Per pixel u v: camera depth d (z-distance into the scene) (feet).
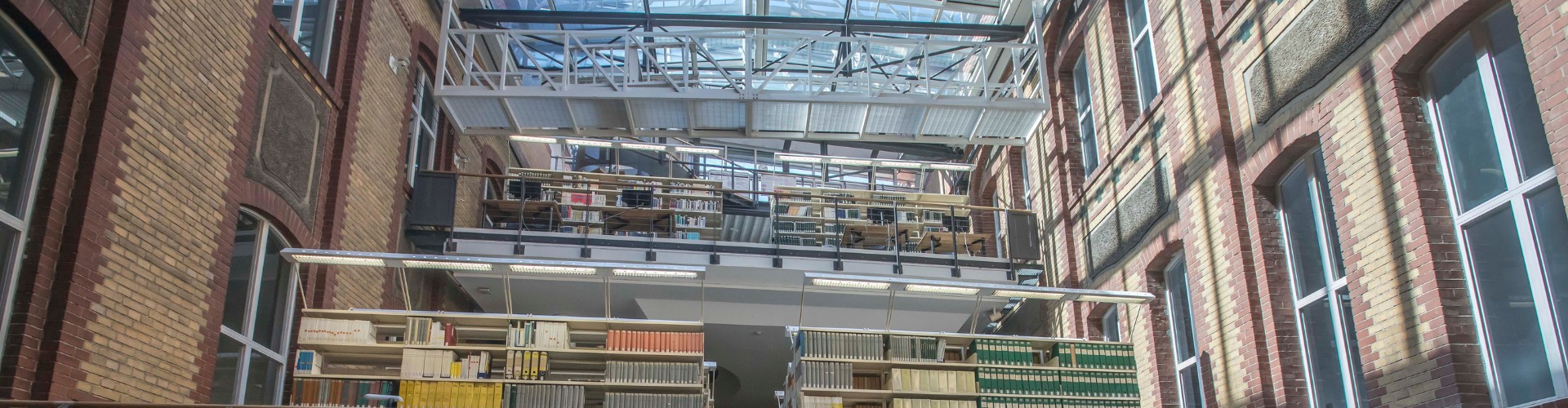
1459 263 21.65
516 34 40.14
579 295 43.75
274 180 27.96
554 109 39.75
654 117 40.32
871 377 32.60
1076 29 44.27
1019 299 45.42
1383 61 23.38
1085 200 42.75
